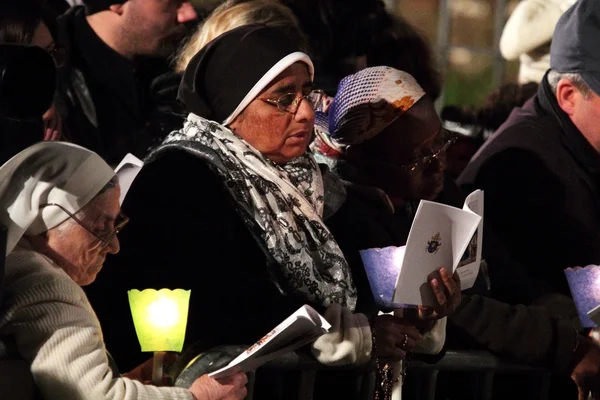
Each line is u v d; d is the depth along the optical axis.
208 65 10.59
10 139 8.68
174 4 13.62
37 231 8.33
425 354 10.69
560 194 13.09
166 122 13.35
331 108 11.91
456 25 20.92
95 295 10.25
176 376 9.49
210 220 9.98
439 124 11.70
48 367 7.90
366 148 11.65
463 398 11.45
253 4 11.24
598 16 13.11
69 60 13.39
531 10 17.95
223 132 10.45
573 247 13.02
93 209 8.49
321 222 10.67
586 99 13.11
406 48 15.23
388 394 10.14
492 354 11.20
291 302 10.12
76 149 8.46
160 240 9.94
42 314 7.95
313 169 11.05
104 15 13.41
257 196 10.22
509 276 12.55
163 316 8.77
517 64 20.95
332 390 10.51
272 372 9.91
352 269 11.15
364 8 14.96
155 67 13.70
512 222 13.15
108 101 13.39
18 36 11.09
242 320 9.88
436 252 9.61
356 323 9.73
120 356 10.16
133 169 10.60
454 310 10.17
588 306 11.13
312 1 14.94
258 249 10.14
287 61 10.41
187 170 10.20
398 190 11.66
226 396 8.55
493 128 16.31
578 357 11.53
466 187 13.53
